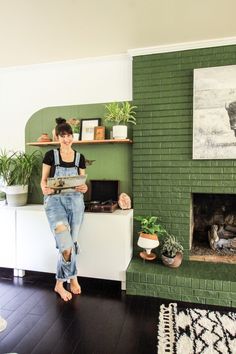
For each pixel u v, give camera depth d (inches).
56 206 87.5
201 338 67.7
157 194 104.7
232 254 104.6
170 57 100.4
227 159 96.5
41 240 102.7
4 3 71.2
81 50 103.0
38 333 71.4
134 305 85.0
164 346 65.2
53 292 94.3
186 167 101.0
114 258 95.0
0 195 117.3
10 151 125.3
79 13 76.9
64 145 89.6
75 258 92.2
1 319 77.1
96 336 70.0
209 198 119.0
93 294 92.4
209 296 85.5
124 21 81.6
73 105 116.8
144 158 105.2
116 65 111.3
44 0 70.3
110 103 112.4
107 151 114.7
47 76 119.2
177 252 96.2
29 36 91.0
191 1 71.4
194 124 97.1
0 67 119.6
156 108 103.0
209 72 94.7
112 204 102.7
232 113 93.4
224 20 81.2
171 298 88.7
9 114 124.6
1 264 107.5
